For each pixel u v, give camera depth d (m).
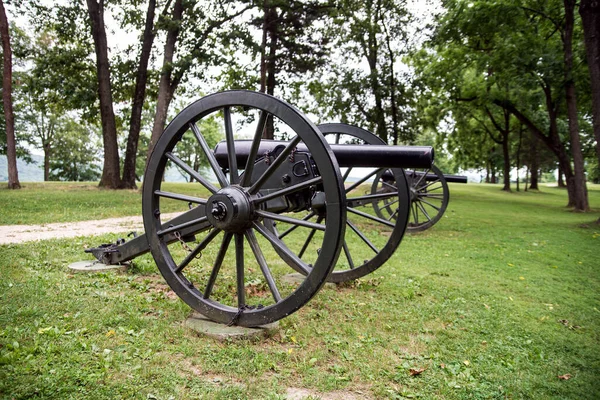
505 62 19.62
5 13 17.70
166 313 3.88
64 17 19.77
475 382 2.92
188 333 3.40
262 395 2.53
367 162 3.95
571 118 19.50
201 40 19.52
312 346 3.35
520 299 5.19
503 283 5.92
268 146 4.13
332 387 2.69
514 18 18.94
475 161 42.41
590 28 12.06
